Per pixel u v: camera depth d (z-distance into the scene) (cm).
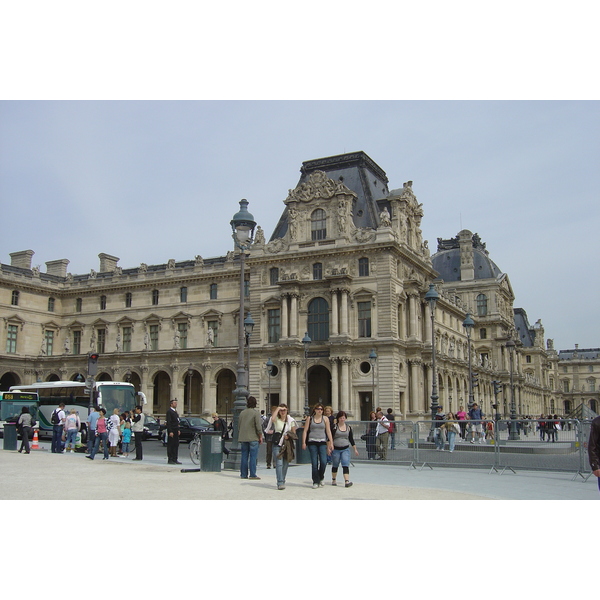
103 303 11788
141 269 11375
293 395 8812
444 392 10981
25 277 11662
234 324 10362
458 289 15650
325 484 2880
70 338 12006
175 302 10969
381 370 8481
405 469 3650
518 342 15562
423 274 10019
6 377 11656
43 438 7275
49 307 12025
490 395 14512
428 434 3953
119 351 11144
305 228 9319
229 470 3475
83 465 3747
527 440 3884
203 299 10706
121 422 4894
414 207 9906
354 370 8650
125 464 3850
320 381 9450
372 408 8419
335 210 9131
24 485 2741
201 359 10188
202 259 10881
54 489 2609
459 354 13275
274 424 2797
